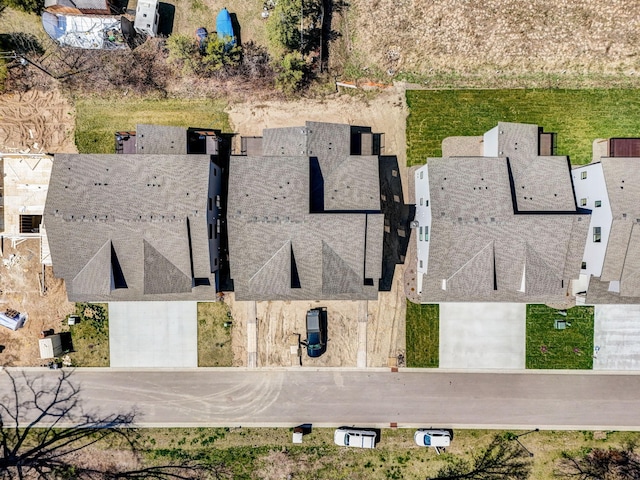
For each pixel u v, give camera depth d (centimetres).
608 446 2891
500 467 2897
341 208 2559
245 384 2897
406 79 2869
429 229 2497
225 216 2845
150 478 2905
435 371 2878
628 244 2406
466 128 2858
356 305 2884
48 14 2706
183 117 2855
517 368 2895
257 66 2831
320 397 2900
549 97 2844
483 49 2867
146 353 2881
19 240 2841
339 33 2869
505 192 2430
